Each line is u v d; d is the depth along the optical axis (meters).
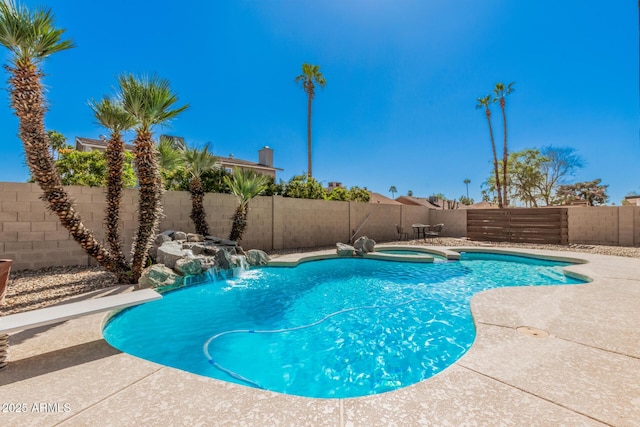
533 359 2.40
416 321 4.45
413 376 3.00
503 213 13.72
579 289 4.69
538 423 1.64
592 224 12.30
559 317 3.40
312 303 5.38
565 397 1.88
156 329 4.22
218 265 6.95
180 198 8.63
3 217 6.00
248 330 4.17
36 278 5.77
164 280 5.66
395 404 1.86
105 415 1.77
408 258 9.05
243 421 1.71
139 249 5.61
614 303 3.93
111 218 5.60
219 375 3.03
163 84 5.65
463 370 2.24
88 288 5.18
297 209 11.56
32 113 4.46
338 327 4.26
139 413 1.79
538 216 12.71
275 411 1.81
